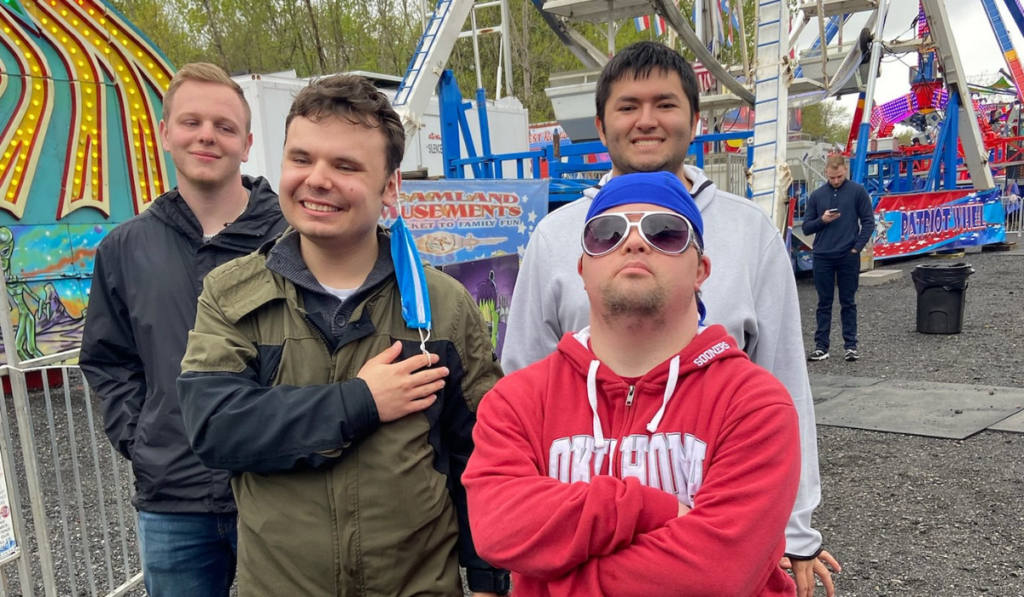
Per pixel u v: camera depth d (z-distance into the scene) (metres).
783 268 1.88
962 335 7.89
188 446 1.99
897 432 4.89
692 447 1.28
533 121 20.67
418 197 4.48
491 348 1.80
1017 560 3.17
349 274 1.67
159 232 2.11
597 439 1.33
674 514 1.21
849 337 7.08
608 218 1.32
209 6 16.86
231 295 1.62
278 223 2.17
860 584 3.06
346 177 1.55
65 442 5.28
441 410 1.67
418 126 5.73
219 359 1.57
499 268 4.90
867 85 13.88
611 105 1.91
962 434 4.76
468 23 20.64
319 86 1.59
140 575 3.27
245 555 1.59
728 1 11.58
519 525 1.23
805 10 13.86
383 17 18.38
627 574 1.16
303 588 1.53
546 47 21.38
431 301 1.69
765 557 1.18
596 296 1.33
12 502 2.51
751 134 6.66
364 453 1.54
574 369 1.41
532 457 1.36
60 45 7.04
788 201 5.00
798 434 1.27
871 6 13.59
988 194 16.11
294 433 1.49
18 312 6.87
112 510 4.19
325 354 1.60
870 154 17.41
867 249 13.30
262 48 17.67
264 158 7.38
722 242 1.84
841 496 3.94
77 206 7.22
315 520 1.53
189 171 2.13
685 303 1.34
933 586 3.01
